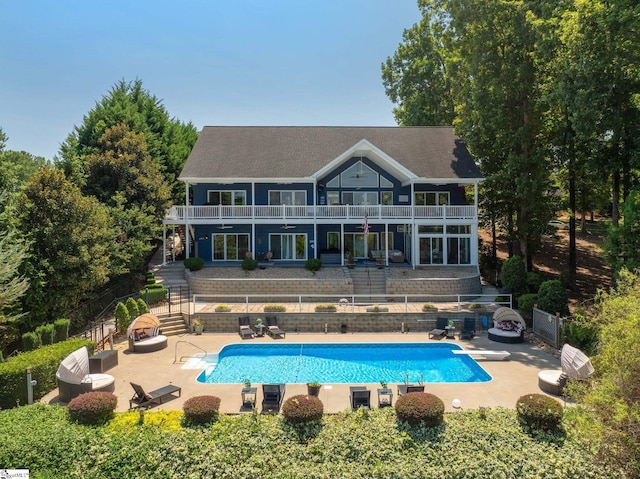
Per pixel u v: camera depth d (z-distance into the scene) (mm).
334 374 18250
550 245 46469
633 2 20406
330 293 29328
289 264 33750
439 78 46531
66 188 23250
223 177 33938
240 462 10000
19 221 21094
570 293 32562
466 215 33750
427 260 34562
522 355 19750
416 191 37094
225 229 36281
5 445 9977
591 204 40406
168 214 33969
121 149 36531
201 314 24625
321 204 36875
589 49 23250
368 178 37062
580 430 9828
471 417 11703
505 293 27891
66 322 20078
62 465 9812
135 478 9625
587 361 13766
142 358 19375
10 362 14969
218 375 18000
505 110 33219
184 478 9602
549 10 27203
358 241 37344
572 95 24734
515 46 31047
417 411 10859
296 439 10719
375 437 10633
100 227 26062
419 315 24875
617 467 9344
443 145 38219
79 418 11250
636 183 26922
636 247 22406
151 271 33812
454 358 20500
